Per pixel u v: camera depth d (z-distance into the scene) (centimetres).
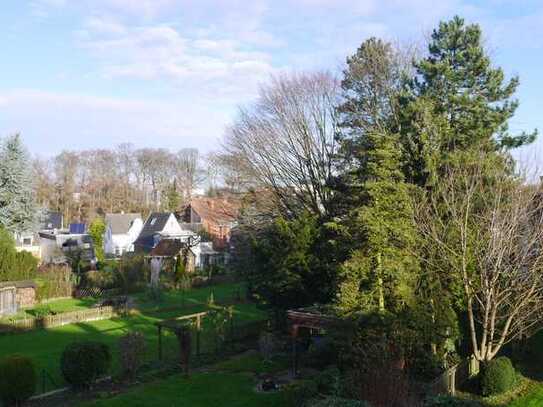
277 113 3631
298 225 2550
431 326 1847
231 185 3962
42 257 7025
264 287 2600
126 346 2162
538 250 1812
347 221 2052
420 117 2470
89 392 1945
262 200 3662
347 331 1808
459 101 2652
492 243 1845
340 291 1903
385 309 1839
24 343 2852
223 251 6328
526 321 2075
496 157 2367
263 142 3662
